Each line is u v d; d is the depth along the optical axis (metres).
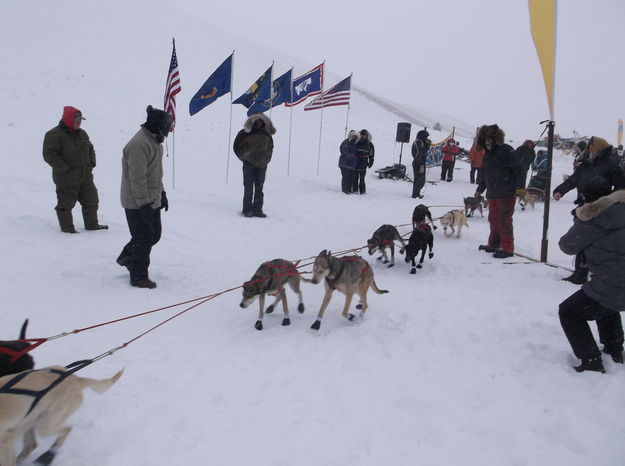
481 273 6.96
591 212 3.70
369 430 3.24
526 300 5.78
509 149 7.46
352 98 34.84
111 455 2.93
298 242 8.40
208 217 9.36
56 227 7.63
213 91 11.41
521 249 8.40
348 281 5.05
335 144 19.00
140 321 4.92
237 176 12.92
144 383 3.78
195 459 2.93
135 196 5.46
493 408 3.50
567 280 6.50
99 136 12.91
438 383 3.88
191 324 4.98
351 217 10.59
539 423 3.29
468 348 4.52
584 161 6.38
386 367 4.16
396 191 14.18
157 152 5.64
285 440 3.12
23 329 3.46
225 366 4.12
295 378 3.94
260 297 4.98
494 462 2.91
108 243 7.25
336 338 4.76
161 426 3.25
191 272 6.56
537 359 4.23
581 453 2.97
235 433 3.19
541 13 6.69
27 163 10.27
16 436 2.67
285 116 21.78
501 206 7.69
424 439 3.15
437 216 11.27
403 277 6.93
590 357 3.89
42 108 13.63
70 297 5.30
